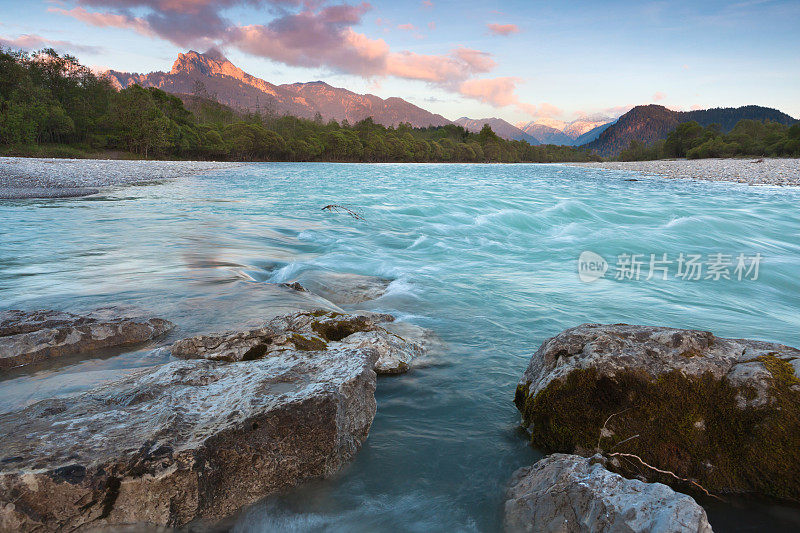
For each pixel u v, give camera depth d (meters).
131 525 2.27
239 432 2.61
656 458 2.84
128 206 17.45
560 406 3.11
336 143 131.50
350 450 3.05
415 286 7.27
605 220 15.34
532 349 4.86
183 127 94.44
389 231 12.84
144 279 6.90
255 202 20.02
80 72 91.88
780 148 105.38
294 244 10.70
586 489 2.36
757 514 2.60
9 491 2.08
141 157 81.81
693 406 2.91
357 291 6.87
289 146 118.44
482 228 13.46
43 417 2.69
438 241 11.36
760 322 6.03
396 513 2.60
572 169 76.19
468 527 2.50
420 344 4.81
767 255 10.38
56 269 7.51
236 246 10.07
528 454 3.13
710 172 47.84
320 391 2.91
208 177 38.88
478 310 6.14
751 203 20.34
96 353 4.12
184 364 3.45
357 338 4.32
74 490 2.15
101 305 5.53
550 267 8.86
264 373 3.29
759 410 2.77
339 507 2.64
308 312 4.97
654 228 13.59
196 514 2.40
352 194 24.78
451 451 3.14
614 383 3.05
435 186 32.47
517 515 2.48
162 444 2.41
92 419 2.65
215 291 6.26
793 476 2.62
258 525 2.51
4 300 5.73
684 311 6.35
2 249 9.15
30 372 3.72
